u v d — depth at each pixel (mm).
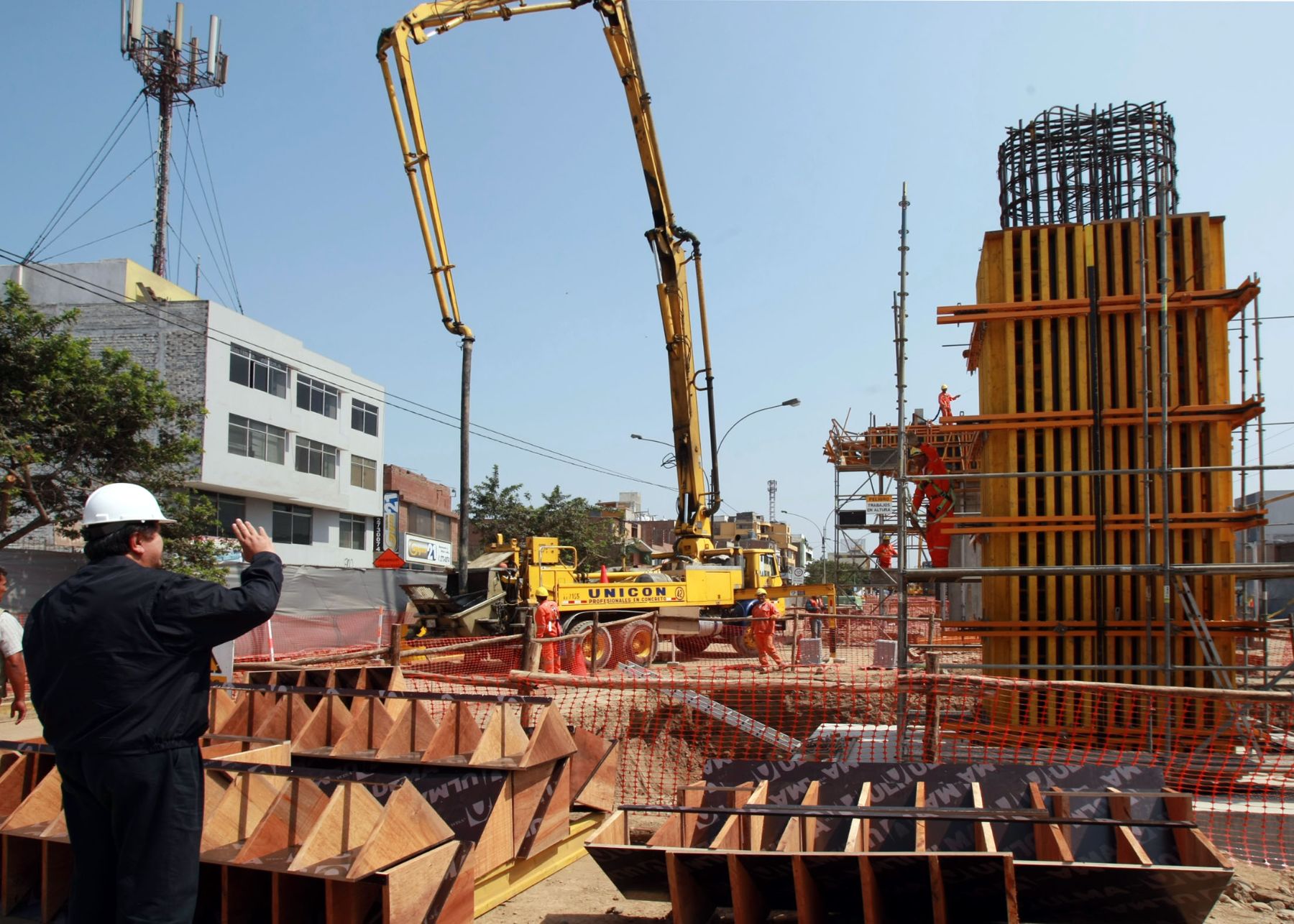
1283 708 8242
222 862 4297
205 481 28281
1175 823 4699
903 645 8055
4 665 8969
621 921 5207
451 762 5539
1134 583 8484
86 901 3703
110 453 17469
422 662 13984
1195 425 8453
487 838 5246
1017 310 8750
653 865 4855
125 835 3555
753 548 21859
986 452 9555
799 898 4535
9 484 16484
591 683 8273
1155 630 8320
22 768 5090
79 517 17234
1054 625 8562
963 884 4516
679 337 18094
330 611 20562
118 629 3549
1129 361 8648
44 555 16531
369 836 4246
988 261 9039
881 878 4551
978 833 5008
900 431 8289
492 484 42688
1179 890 4352
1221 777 7148
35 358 16594
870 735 8523
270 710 6586
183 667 3662
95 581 3646
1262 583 9648
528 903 5473
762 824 5457
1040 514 8797
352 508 36594
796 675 12820
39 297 30203
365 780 4484
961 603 23406
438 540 46656
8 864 4723
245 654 17031
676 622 18906
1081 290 8766
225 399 29125
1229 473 8383
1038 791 5301
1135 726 8141
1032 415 8680
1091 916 4598
